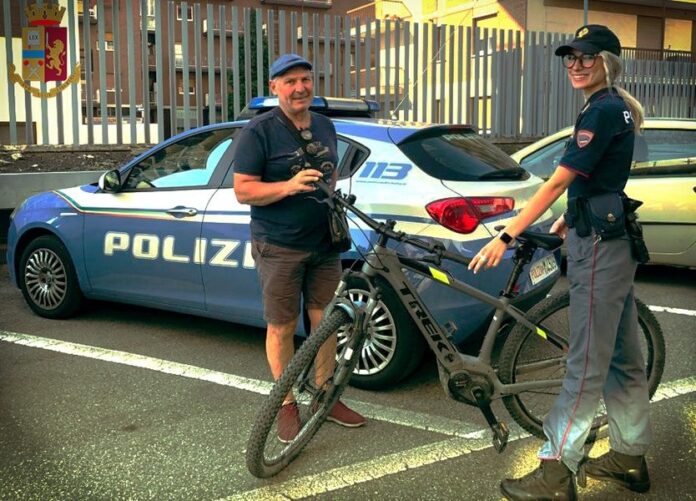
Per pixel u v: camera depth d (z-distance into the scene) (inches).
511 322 134.7
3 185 311.9
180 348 198.7
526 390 132.0
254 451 120.2
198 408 157.8
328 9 2033.7
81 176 328.8
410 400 162.2
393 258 128.8
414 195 163.6
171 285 198.8
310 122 139.7
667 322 221.9
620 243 111.2
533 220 112.4
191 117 388.2
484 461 133.3
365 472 129.1
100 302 246.1
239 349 198.1
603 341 112.7
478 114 483.2
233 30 384.8
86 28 358.9
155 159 208.1
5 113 382.0
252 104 201.8
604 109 107.7
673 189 262.7
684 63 599.5
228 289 187.8
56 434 144.6
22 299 252.8
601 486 124.3
